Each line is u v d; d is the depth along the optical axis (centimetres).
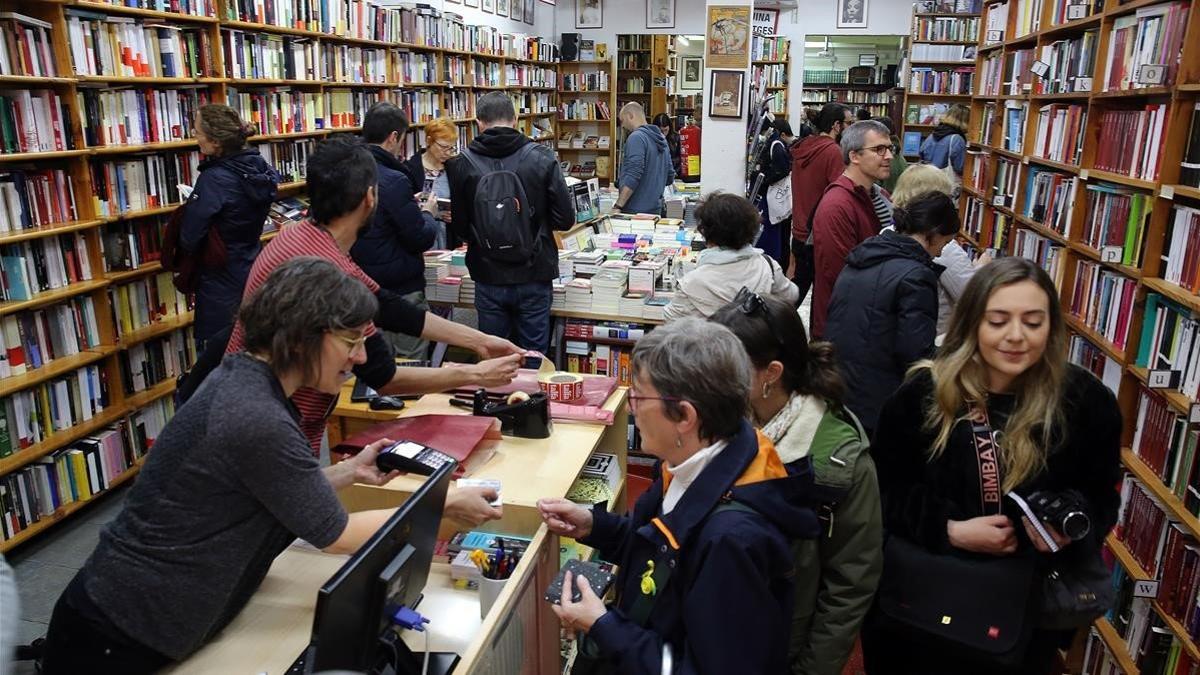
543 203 379
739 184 779
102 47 363
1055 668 280
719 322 156
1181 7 246
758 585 117
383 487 191
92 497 361
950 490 161
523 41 977
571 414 235
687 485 129
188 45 421
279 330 131
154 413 408
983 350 155
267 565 141
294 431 131
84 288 353
